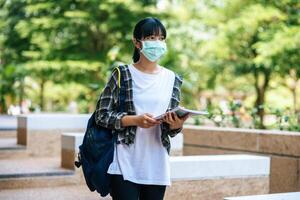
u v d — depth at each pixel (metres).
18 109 19.48
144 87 4.60
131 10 23.30
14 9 25.97
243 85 25.47
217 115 11.45
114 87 4.60
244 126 11.55
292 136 8.68
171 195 7.02
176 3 25.22
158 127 4.64
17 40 25.73
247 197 5.44
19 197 7.50
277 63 19.66
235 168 7.43
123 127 4.52
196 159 7.24
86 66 22.80
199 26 24.27
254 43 21.27
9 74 19.50
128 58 23.95
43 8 24.12
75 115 10.40
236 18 20.58
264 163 7.64
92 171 4.52
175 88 4.71
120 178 4.50
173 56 23.09
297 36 18.80
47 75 24.14
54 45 24.86
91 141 4.58
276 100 24.95
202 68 24.59
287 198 5.43
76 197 7.53
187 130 10.43
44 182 8.27
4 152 9.81
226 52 21.53
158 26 4.59
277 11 19.66
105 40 24.61
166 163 4.65
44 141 10.12
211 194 7.28
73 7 24.16
